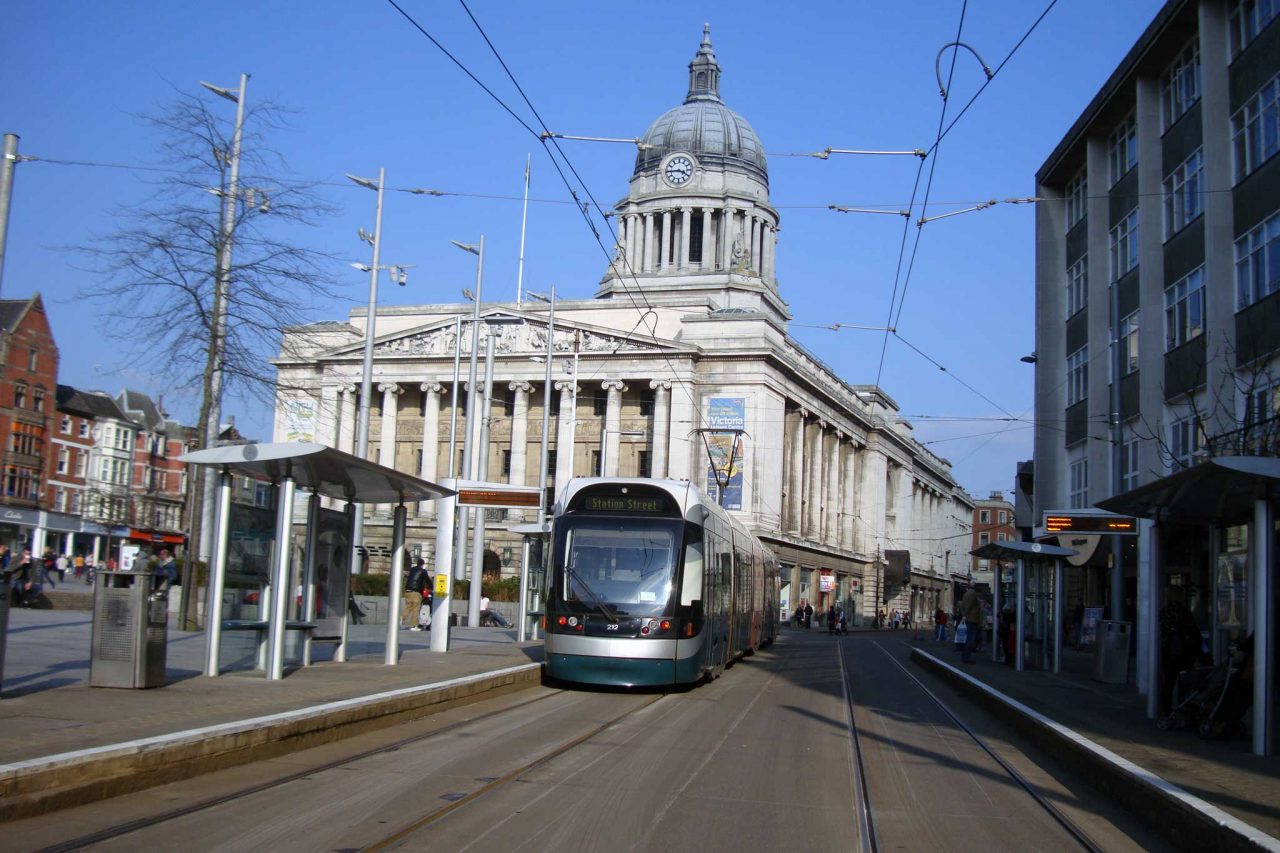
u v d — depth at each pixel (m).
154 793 10.00
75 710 12.48
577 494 23.09
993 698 20.69
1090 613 38.84
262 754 11.91
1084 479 39.88
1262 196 26.48
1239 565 21.25
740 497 81.88
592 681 21.56
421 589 40.47
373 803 10.12
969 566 167.25
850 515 108.12
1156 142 33.84
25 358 75.62
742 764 13.51
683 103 114.62
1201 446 28.34
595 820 9.95
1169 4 30.75
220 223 29.31
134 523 80.94
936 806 11.48
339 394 90.88
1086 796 12.41
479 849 8.73
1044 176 43.66
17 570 36.16
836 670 32.50
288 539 17.14
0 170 22.42
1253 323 26.55
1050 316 43.72
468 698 18.16
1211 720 15.02
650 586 22.00
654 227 109.25
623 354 84.69
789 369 87.19
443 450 91.25
